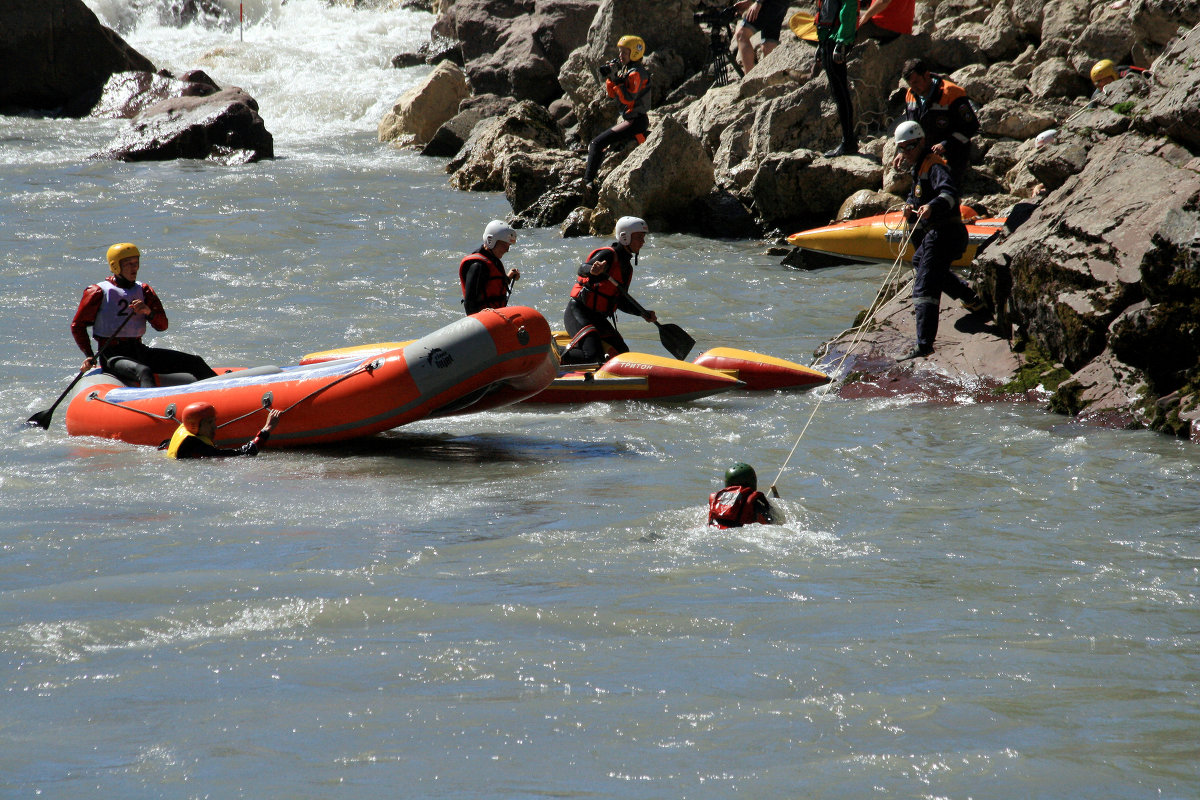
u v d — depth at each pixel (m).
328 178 84.00
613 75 67.69
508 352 27.05
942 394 31.91
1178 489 22.39
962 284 34.84
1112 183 31.95
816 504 21.70
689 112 76.38
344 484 23.97
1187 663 13.81
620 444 27.53
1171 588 16.72
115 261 31.50
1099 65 57.41
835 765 11.13
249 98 97.94
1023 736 11.78
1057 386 30.39
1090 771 10.99
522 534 19.84
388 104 113.56
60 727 12.18
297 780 10.91
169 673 13.66
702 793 10.60
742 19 80.19
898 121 65.62
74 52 112.81
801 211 61.28
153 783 10.89
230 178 82.88
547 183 69.56
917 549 18.77
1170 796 10.53
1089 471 23.81
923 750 11.47
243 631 15.11
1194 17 49.53
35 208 69.38
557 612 15.70
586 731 11.95
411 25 142.38
